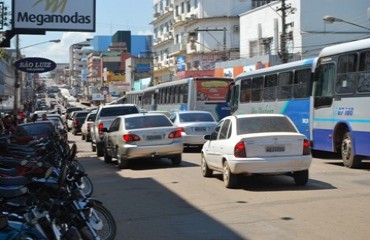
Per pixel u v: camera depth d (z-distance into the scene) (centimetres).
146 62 10331
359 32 4328
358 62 1598
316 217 927
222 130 1377
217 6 6228
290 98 2052
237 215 966
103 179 1545
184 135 2333
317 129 1844
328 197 1116
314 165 1730
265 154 1223
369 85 1537
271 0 6222
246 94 2492
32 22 2122
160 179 1480
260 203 1072
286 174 1278
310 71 1903
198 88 3114
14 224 609
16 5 2119
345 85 1661
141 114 1817
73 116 4778
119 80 12444
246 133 1262
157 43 8412
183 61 6694
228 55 6056
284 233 823
